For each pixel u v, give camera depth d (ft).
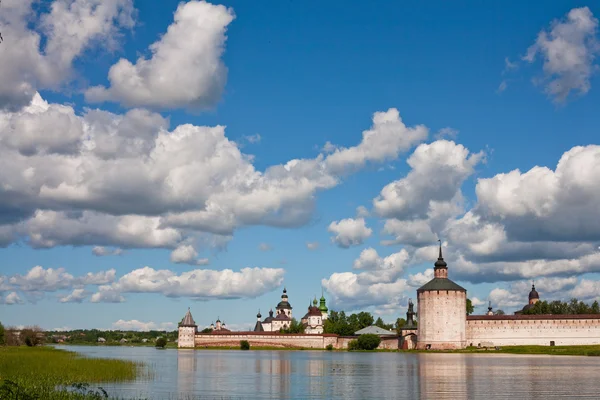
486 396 216.54
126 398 214.69
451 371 329.31
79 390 205.67
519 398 209.97
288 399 214.07
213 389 244.42
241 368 368.68
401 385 256.32
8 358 315.78
